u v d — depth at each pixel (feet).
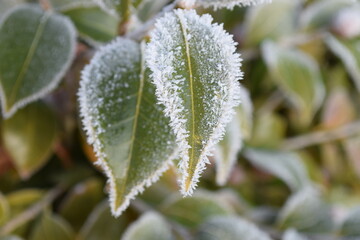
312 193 1.68
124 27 1.15
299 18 1.83
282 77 1.63
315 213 1.65
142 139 1.03
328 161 2.02
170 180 1.45
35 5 1.30
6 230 1.40
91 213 1.49
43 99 1.42
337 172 2.06
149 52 0.91
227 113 0.90
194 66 0.92
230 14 1.75
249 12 1.70
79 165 1.57
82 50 1.37
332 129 1.98
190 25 0.94
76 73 1.39
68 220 1.48
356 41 1.79
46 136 1.40
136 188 1.02
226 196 1.66
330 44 1.78
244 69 1.80
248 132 1.35
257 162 1.68
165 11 1.03
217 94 0.90
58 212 1.49
